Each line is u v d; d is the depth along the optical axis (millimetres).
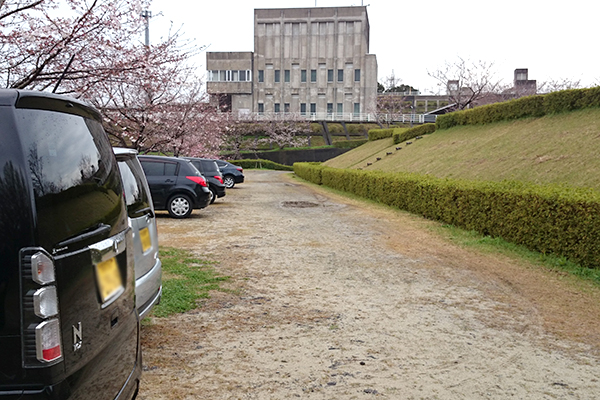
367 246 9586
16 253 1854
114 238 2504
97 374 2221
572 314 5449
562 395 3510
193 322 5035
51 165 2045
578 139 17375
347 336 4688
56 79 8195
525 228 8891
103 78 8820
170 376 3760
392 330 4867
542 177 15383
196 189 13375
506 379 3764
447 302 5879
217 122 26578
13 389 1871
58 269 1938
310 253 8820
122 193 2812
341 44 77312
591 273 7137
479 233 10781
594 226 7207
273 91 78500
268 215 14500
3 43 7770
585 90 20891
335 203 18594
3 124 1926
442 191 12805
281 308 5570
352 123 75500
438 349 4371
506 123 25938
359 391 3543
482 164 20109
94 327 2201
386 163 31203
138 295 4176
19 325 1857
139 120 15820
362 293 6242
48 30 8172
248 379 3730
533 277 7129
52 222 1957
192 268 7402
